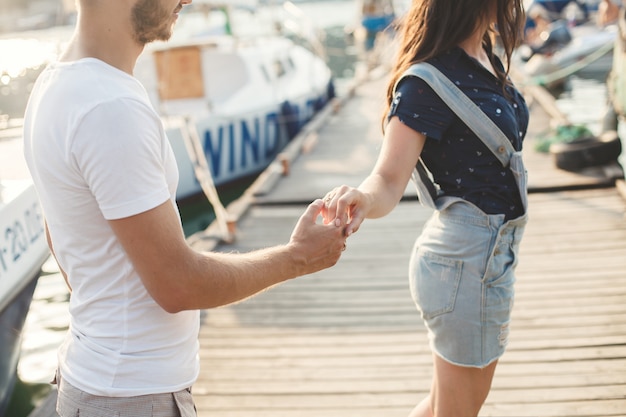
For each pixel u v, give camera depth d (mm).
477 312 1807
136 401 1343
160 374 1357
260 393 3242
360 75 15148
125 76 1287
